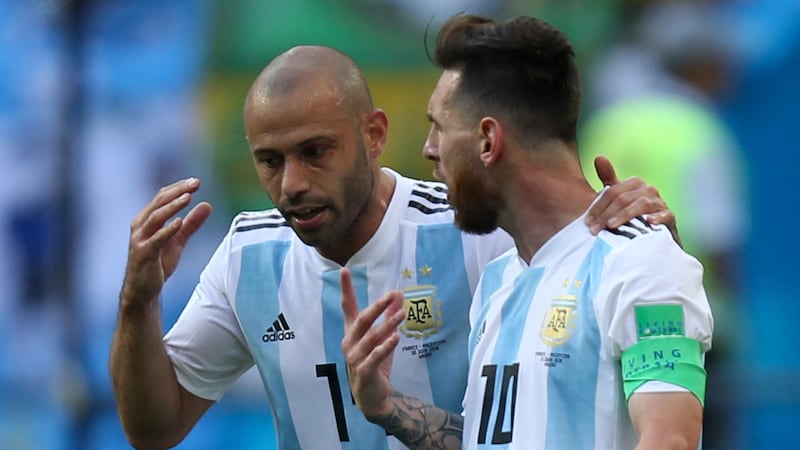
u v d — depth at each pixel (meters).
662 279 11.24
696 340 11.17
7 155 24.81
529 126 12.01
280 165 13.02
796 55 26.28
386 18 25.11
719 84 26.03
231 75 25.42
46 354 23.89
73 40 22.50
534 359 11.84
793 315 25.06
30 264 24.33
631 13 26.52
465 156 12.19
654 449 10.83
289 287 14.16
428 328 13.91
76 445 20.98
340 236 13.33
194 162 25.23
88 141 24.09
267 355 14.24
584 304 11.62
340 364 14.02
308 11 25.34
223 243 14.66
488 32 12.07
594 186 25.19
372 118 13.46
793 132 25.92
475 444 12.27
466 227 12.46
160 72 25.34
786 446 22.19
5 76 25.05
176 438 14.42
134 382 13.73
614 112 25.47
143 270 13.09
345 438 14.09
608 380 11.45
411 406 12.96
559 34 12.05
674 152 24.42
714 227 24.05
